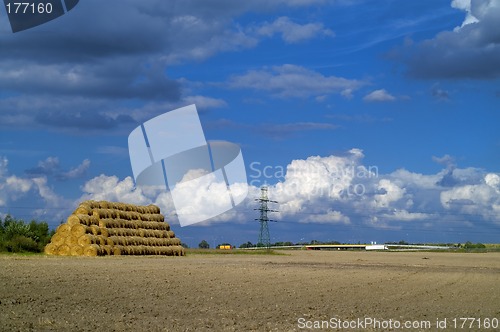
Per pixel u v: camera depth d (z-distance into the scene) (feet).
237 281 92.84
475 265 180.65
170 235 203.51
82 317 53.47
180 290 77.15
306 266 146.61
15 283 77.87
